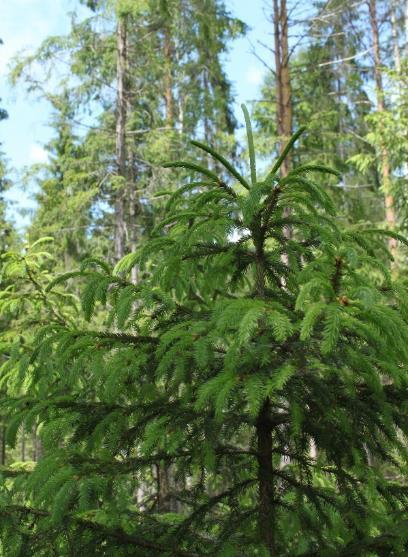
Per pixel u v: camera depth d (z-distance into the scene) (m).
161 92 15.20
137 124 15.03
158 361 3.10
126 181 13.09
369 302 2.37
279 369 2.58
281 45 12.43
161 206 13.05
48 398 3.32
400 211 11.58
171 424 2.89
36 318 5.66
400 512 3.04
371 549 2.89
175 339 3.01
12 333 5.31
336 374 2.90
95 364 3.01
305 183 3.06
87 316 3.34
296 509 3.28
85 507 2.69
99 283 3.30
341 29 16.41
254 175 3.49
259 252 3.44
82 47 13.12
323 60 16.64
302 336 2.38
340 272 2.69
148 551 3.02
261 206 3.24
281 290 3.57
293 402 2.79
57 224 13.12
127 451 3.18
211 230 3.21
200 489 3.37
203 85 19.14
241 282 3.81
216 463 3.21
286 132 12.27
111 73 13.57
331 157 12.50
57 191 14.00
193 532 3.27
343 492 3.14
